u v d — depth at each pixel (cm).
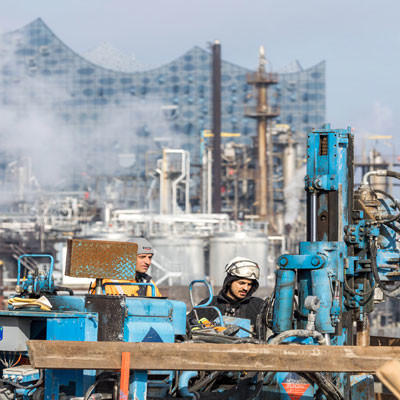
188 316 1212
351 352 882
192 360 841
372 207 1104
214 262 9844
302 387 980
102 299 927
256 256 9862
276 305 1008
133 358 824
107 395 884
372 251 1051
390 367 661
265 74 13038
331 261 1025
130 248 976
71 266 934
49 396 896
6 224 10600
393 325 8956
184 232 10131
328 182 1056
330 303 998
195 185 17275
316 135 1073
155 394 939
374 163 12412
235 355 854
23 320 933
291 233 13075
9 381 934
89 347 816
